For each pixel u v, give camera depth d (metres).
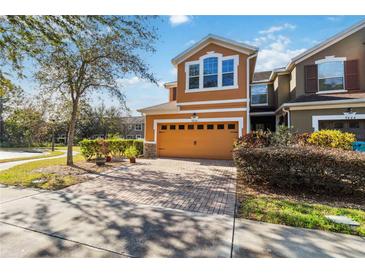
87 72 9.09
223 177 6.97
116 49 8.63
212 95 10.92
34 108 10.64
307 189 5.29
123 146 12.65
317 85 11.27
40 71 8.66
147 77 9.50
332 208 4.05
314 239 2.92
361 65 10.57
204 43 10.98
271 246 2.76
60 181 6.37
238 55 10.49
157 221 3.52
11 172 7.82
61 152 19.80
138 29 7.78
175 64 11.77
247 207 4.11
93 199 4.70
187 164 9.67
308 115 9.63
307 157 5.04
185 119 11.48
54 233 3.11
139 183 6.20
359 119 9.12
